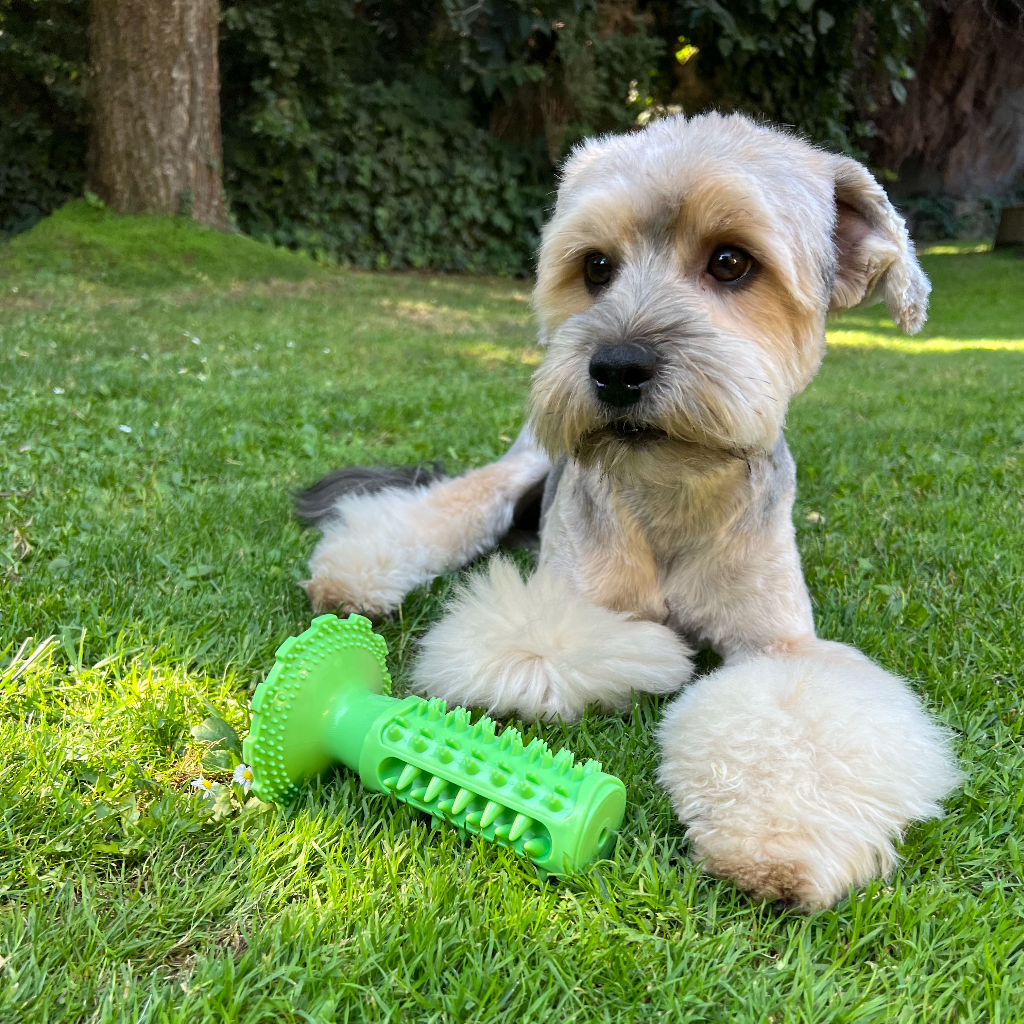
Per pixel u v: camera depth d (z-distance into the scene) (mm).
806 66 2953
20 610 564
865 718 439
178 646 547
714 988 351
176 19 2279
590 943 362
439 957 355
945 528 787
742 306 538
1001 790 450
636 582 582
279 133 2734
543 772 404
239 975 346
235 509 770
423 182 3115
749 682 463
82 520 714
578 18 2793
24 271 2080
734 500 548
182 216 2383
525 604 551
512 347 1800
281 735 422
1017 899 390
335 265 2986
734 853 388
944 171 4602
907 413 1330
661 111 3143
